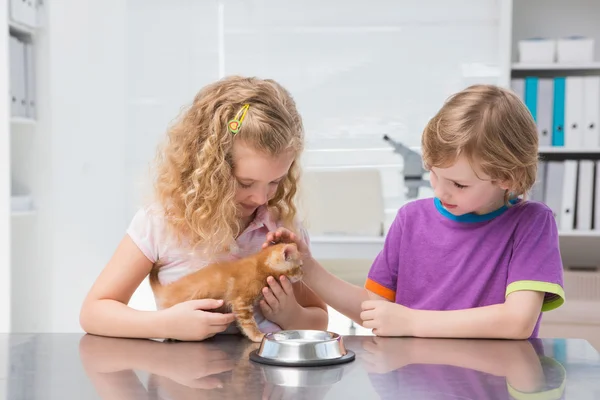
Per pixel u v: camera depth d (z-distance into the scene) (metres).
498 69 3.89
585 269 3.46
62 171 3.39
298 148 1.30
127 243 1.32
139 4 4.06
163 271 1.33
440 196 1.28
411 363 0.93
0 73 2.96
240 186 1.28
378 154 3.98
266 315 1.25
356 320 1.38
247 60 4.05
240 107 1.24
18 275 3.36
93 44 3.62
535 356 0.97
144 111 4.09
